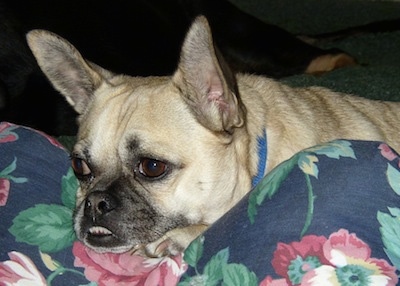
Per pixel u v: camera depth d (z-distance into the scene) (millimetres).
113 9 1211
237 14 1326
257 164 850
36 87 1145
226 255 698
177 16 1272
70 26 1174
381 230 689
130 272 755
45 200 788
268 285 672
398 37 1544
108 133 812
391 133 962
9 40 1143
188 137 800
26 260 740
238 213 719
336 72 1332
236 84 828
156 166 793
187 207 803
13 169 795
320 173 716
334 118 927
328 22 1770
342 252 678
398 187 709
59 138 1149
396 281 668
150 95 822
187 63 800
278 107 896
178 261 723
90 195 786
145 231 790
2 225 755
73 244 771
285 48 1330
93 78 874
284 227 692
